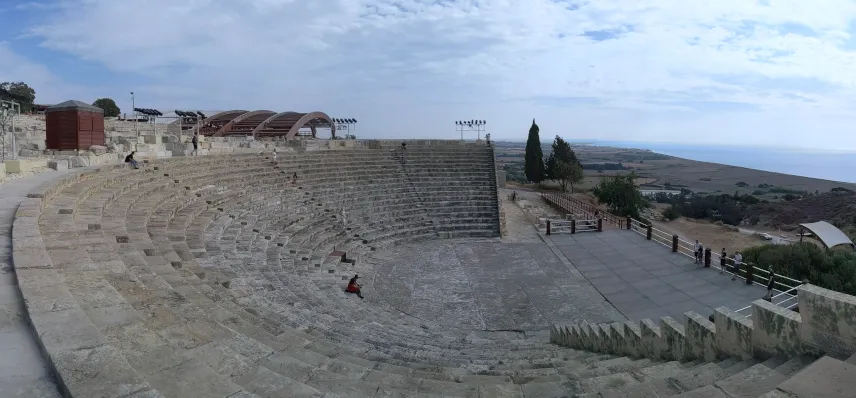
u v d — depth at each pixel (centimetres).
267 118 7319
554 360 1082
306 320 1290
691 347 852
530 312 2025
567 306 2088
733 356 754
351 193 3631
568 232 3509
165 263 1170
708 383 645
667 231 4847
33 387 442
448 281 2438
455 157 4581
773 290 2072
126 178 2158
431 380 770
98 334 528
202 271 1359
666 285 2281
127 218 1594
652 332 966
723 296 2094
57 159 2120
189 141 3434
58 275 716
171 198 2194
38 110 6147
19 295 649
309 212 3105
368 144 4653
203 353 659
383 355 1009
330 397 582
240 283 1448
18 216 1107
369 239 3067
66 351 484
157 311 762
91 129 2641
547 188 7250
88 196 1672
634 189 4978
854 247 3166
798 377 492
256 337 891
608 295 2206
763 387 539
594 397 651
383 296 2189
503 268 2670
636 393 645
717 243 4341
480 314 1998
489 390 726
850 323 568
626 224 3634
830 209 6444
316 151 4231
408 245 3197
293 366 725
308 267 2283
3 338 529
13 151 2181
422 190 4006
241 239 2166
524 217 4238
